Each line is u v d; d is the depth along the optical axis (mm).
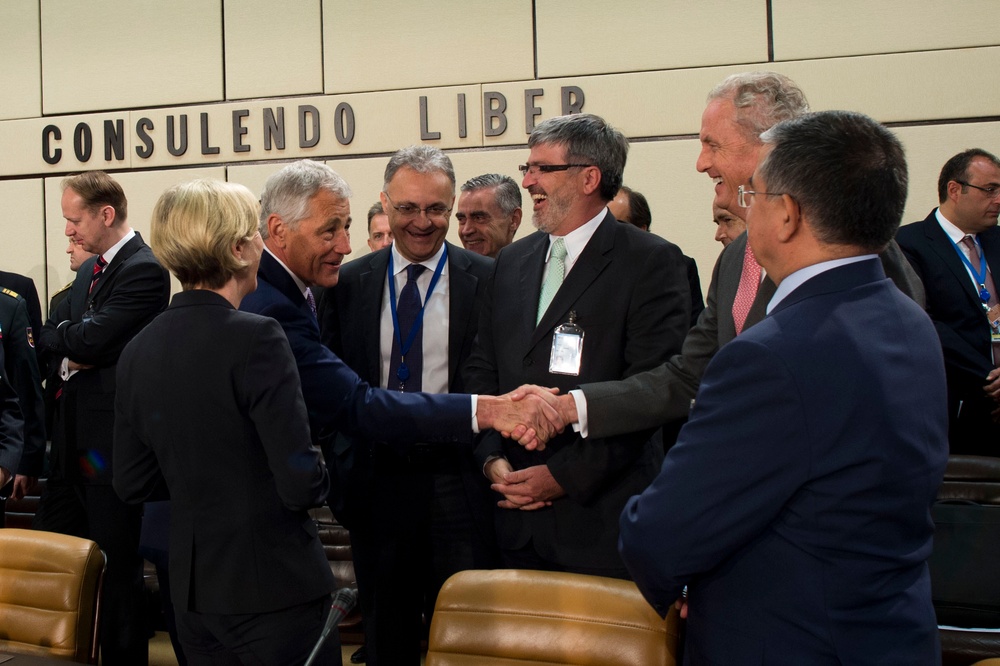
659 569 1154
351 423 2012
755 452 1080
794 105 1553
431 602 2271
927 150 3631
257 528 1561
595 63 3857
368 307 2350
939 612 2102
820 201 1115
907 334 1132
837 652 1079
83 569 1796
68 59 4309
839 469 1067
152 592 3322
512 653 1486
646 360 1953
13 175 4383
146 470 1692
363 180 4062
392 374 2314
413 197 2217
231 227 1586
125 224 3111
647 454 2043
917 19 3602
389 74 4027
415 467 2213
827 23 3666
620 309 1979
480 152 3961
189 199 1584
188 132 4203
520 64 3916
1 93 4383
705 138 1608
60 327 2904
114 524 2904
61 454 2975
